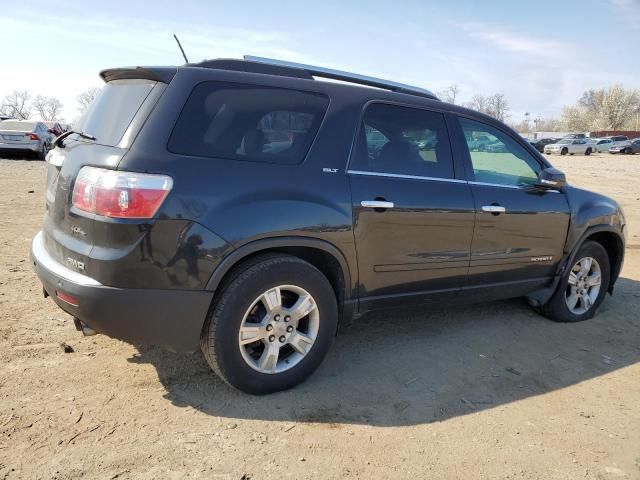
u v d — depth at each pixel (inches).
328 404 124.0
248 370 121.0
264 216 116.1
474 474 102.8
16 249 236.7
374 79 152.8
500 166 166.7
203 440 107.0
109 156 108.7
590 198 190.1
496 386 138.8
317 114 130.8
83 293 107.3
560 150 1801.2
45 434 104.7
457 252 152.4
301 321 130.3
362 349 156.3
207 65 122.9
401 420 119.6
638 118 3700.8
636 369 154.6
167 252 107.8
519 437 116.3
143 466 97.9
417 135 148.5
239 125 119.3
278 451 105.3
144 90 117.5
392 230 137.5
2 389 119.2
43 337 146.9
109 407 116.0
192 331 113.7
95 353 140.3
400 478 100.2
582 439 117.0
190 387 127.0
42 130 799.1
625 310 209.3
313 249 130.6
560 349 165.6
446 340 166.7
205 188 110.9
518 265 169.9
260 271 117.6
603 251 195.0
